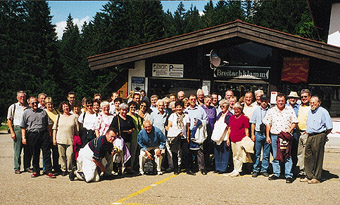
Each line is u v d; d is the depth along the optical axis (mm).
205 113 7941
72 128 7574
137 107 8922
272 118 7164
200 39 12211
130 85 13531
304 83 11906
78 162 7094
